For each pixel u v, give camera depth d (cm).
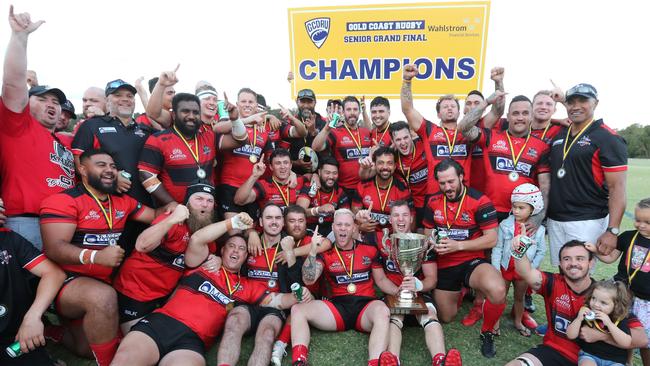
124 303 319
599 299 264
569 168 362
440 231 367
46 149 323
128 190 371
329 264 361
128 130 382
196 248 322
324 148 515
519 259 298
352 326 350
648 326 290
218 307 318
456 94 691
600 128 350
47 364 280
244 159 448
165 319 296
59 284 276
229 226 320
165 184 381
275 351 304
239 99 502
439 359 287
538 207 345
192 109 369
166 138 372
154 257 320
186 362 270
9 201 308
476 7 660
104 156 299
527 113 398
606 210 362
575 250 280
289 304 344
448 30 675
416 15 678
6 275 266
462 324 375
